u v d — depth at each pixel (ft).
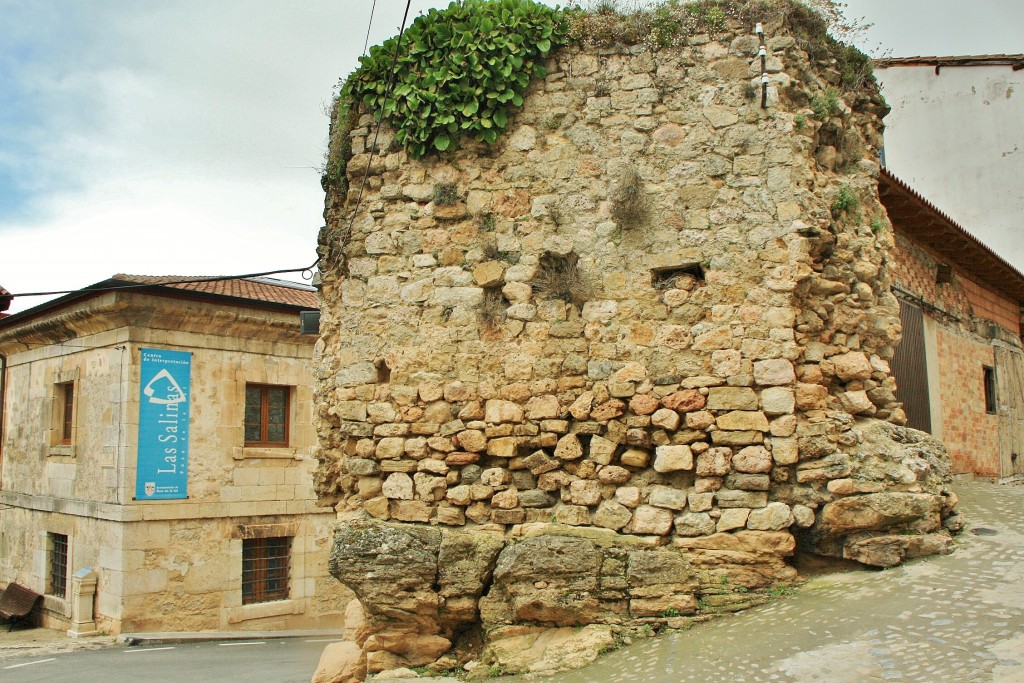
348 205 28.53
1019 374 60.23
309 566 60.95
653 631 23.00
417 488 26.16
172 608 54.03
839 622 19.92
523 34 27.02
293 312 60.13
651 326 25.34
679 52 26.43
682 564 23.71
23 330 64.08
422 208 27.45
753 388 24.40
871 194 27.73
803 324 25.02
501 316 26.50
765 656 18.94
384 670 24.80
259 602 58.70
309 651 46.09
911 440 25.39
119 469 53.47
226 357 58.39
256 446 59.88
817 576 23.72
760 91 25.58
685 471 24.57
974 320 52.75
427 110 27.20
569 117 26.84
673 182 25.84
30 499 64.23
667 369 24.97
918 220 40.52
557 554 24.00
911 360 41.09
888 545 23.07
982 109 63.72
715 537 23.80
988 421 52.31
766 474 23.95
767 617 21.61
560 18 27.22
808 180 25.38
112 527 53.78
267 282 69.77
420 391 26.58
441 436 26.20
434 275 27.07
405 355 26.86
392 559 24.94
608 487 24.99
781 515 23.62
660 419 24.70
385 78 27.89
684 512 24.25
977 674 15.83
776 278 24.64
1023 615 18.31
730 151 25.61
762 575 23.40
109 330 56.24
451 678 23.47
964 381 49.01
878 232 27.53
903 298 40.98
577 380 25.58
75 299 56.95
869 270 26.37
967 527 25.66
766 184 25.22
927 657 17.06
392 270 27.43
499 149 27.25
